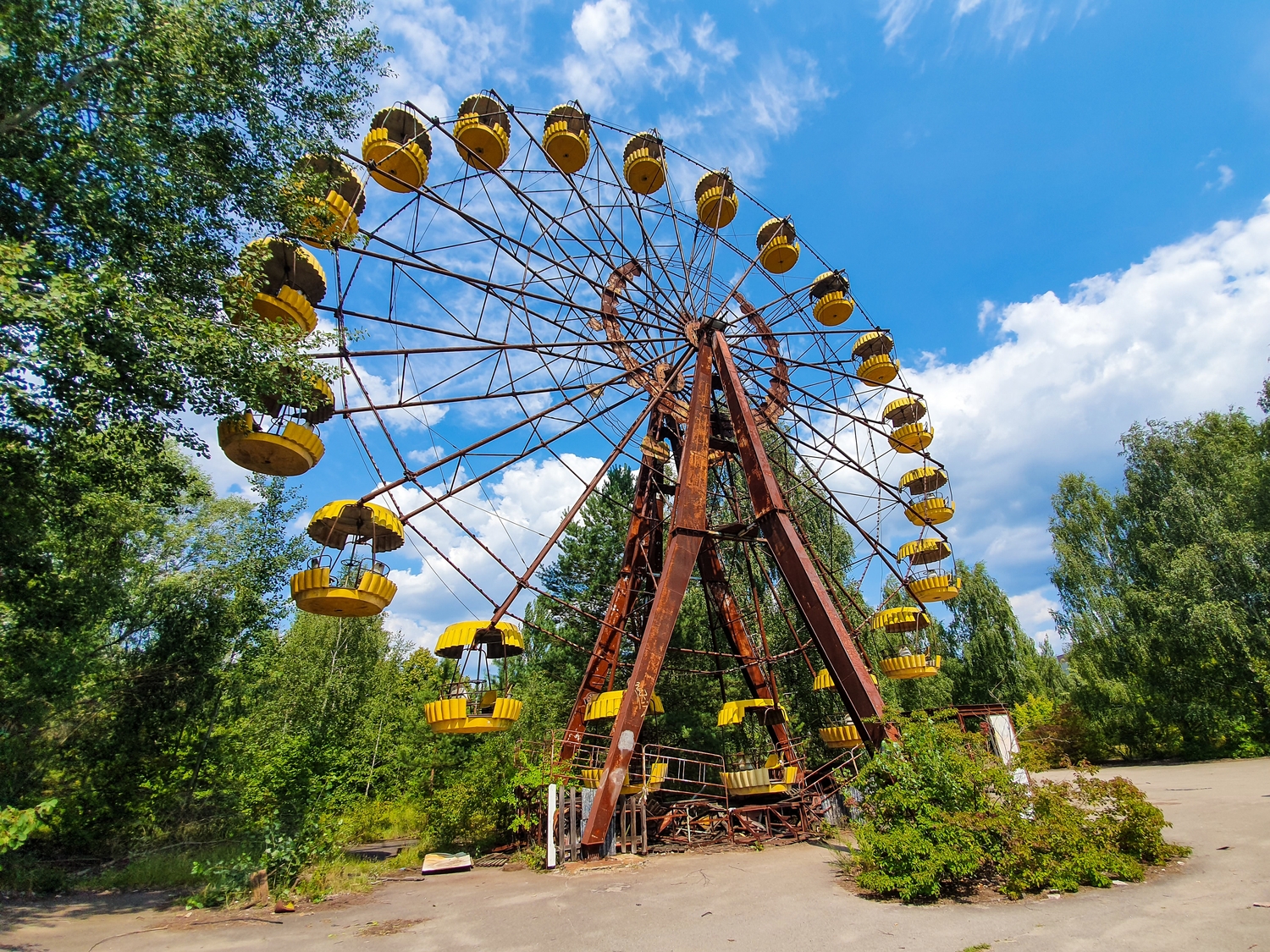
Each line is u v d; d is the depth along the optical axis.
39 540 14.73
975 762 10.41
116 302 9.62
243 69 11.88
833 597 24.20
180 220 11.50
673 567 17.12
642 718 15.75
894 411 26.03
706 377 20.28
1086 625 41.34
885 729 14.35
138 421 11.12
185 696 22.44
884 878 9.56
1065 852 9.34
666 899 10.58
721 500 33.34
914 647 22.86
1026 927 7.51
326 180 14.49
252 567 25.19
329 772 17.06
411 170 18.59
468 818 18.92
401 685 37.59
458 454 17.56
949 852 9.27
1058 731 41.09
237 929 10.20
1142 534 39.31
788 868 12.70
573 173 23.33
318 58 13.21
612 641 20.94
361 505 15.99
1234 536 35.03
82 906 12.71
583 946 8.05
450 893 12.70
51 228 10.38
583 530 35.38
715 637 25.06
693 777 29.75
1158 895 8.34
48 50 9.91
